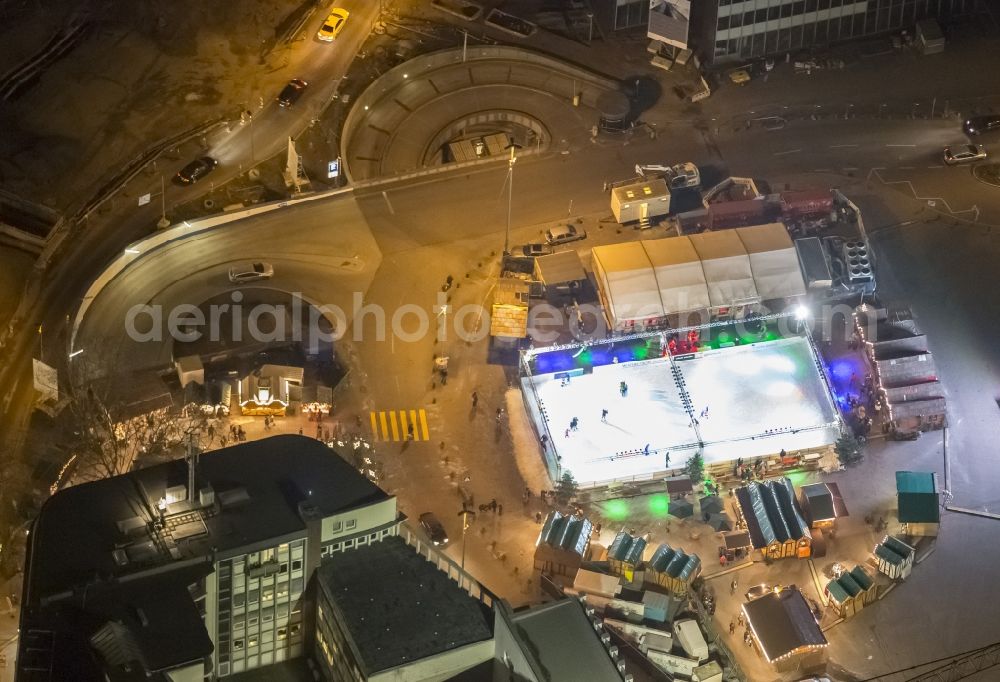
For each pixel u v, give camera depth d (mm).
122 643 182000
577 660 193750
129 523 198375
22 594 199375
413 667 193750
